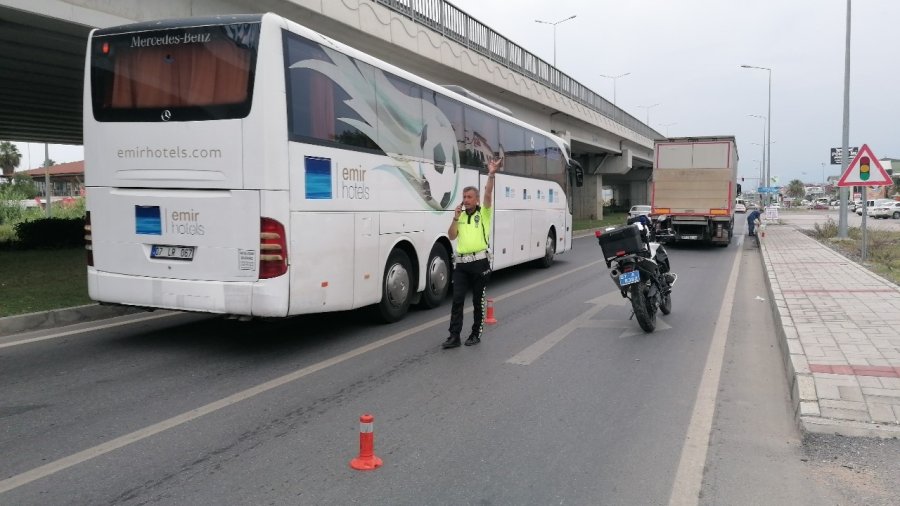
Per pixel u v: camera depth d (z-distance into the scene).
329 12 13.89
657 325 8.73
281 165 6.57
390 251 8.57
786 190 147.12
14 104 20.69
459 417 5.10
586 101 34.62
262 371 6.38
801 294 10.10
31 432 4.72
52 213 37.09
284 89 6.62
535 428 4.86
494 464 4.21
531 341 7.75
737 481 3.96
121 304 7.20
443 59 18.66
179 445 4.50
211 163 6.66
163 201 6.89
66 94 18.86
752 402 5.47
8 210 33.91
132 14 10.98
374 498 3.73
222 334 8.02
